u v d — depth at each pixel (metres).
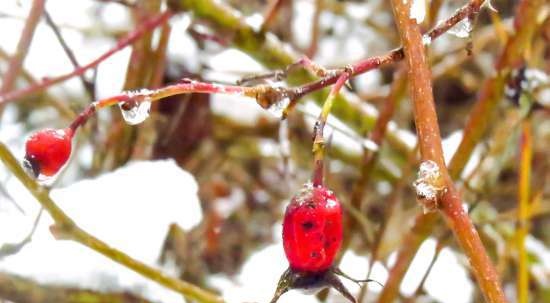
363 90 0.75
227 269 0.64
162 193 0.46
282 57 0.49
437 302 0.57
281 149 0.55
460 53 0.68
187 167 0.56
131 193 0.46
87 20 0.66
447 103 0.79
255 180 0.69
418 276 0.56
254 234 0.68
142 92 0.30
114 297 0.44
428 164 0.28
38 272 0.43
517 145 0.53
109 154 0.52
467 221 0.28
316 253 0.28
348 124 0.52
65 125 0.64
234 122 0.66
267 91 0.30
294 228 0.29
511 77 0.42
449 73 0.71
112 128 0.51
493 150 0.52
